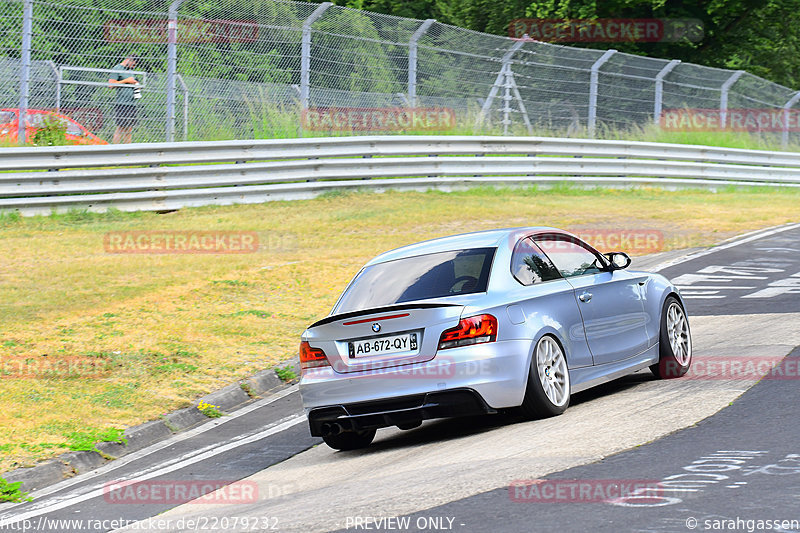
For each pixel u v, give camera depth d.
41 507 12.56
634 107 51.69
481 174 44.72
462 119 45.34
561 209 39.53
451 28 44.78
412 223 35.06
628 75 51.03
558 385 13.75
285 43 39.53
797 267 28.45
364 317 13.29
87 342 20.95
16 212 33.06
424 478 11.05
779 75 83.00
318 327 13.70
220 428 16.66
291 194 39.31
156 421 16.61
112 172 34.56
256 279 26.91
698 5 77.56
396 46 43.16
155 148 35.47
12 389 17.83
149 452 15.48
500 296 13.39
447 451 12.59
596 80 49.94
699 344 18.52
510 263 14.02
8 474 13.74
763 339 17.84
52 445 15.03
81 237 31.42
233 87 38.38
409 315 13.06
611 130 50.62
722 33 80.75
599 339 14.64
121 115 35.69
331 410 13.49
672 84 53.16
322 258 29.44
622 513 8.67
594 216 38.25
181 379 18.88
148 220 34.44
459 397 12.81
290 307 24.47
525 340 13.23
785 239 34.06
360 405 13.30
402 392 13.02
